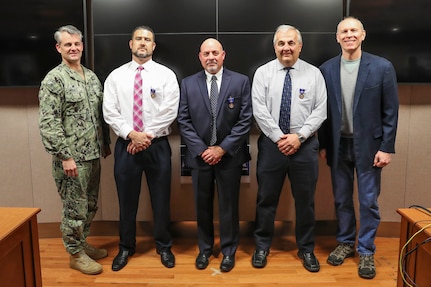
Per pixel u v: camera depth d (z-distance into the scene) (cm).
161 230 269
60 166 246
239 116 249
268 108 249
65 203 252
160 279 252
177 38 284
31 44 284
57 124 233
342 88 250
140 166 257
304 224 261
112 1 281
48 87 231
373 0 277
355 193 311
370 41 282
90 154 249
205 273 259
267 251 270
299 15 282
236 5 281
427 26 278
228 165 249
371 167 250
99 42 285
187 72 287
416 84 286
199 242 269
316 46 285
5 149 304
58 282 249
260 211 264
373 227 256
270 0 281
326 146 267
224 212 257
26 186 310
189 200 313
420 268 161
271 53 285
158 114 249
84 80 249
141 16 282
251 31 284
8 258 158
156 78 253
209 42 243
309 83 243
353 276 254
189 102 249
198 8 282
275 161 249
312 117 243
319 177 310
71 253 260
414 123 301
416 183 308
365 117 245
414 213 172
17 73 287
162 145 258
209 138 249
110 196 314
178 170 309
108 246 301
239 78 248
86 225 270
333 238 314
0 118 301
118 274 258
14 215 171
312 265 260
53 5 280
